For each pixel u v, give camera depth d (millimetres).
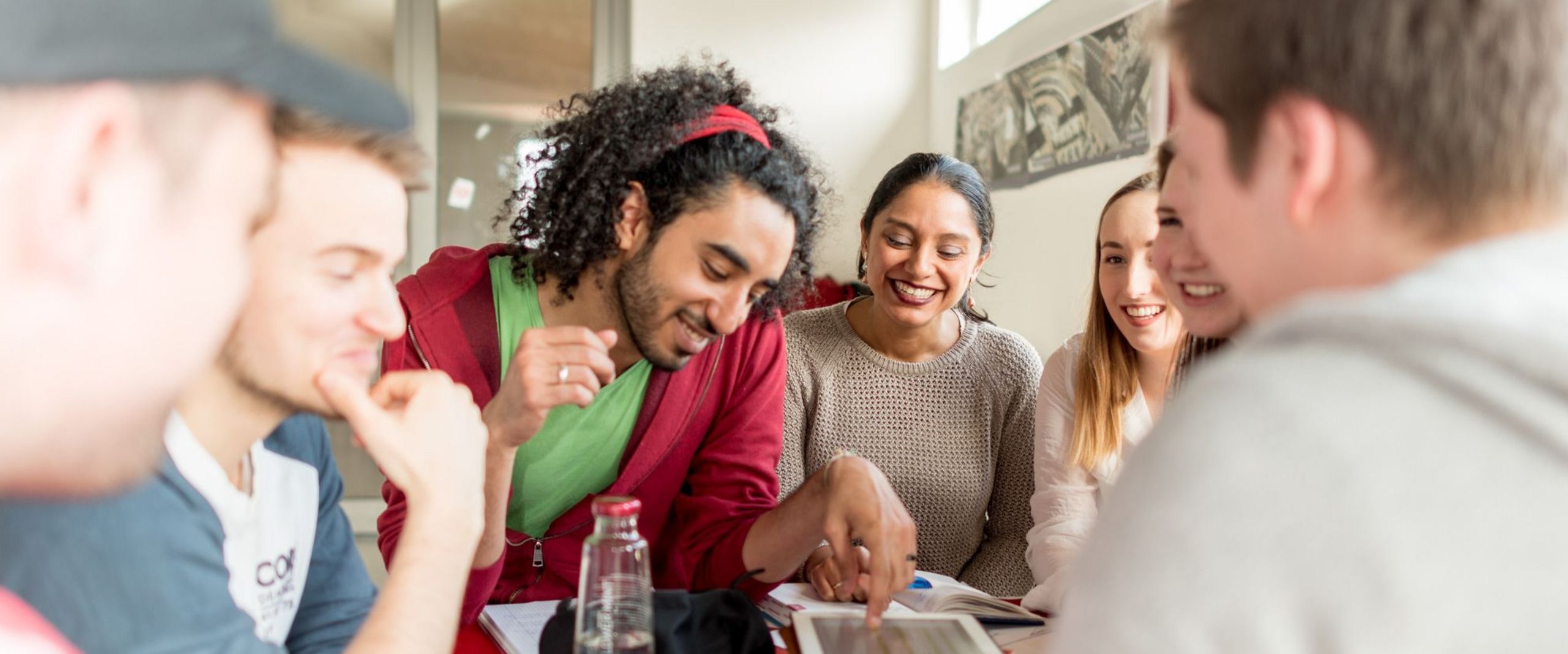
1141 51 3104
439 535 797
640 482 1439
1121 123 3223
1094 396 1727
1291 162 534
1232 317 1190
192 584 747
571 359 1169
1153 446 522
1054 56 3658
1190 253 1189
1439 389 460
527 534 1443
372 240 764
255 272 728
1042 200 3785
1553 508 442
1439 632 442
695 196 1255
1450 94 490
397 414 871
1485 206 500
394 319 799
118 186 265
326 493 1013
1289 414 472
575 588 1396
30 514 686
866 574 1269
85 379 272
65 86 253
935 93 4738
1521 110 489
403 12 4375
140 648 714
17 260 257
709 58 1433
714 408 1480
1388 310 467
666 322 1311
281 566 896
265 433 807
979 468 1944
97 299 266
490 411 1195
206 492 772
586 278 1365
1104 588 501
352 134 739
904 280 1836
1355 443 457
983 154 4262
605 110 1327
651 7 4539
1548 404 442
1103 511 543
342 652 987
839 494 1266
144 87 269
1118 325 1705
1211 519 470
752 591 1372
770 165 1274
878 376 1948
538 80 4531
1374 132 507
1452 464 449
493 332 1398
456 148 4473
